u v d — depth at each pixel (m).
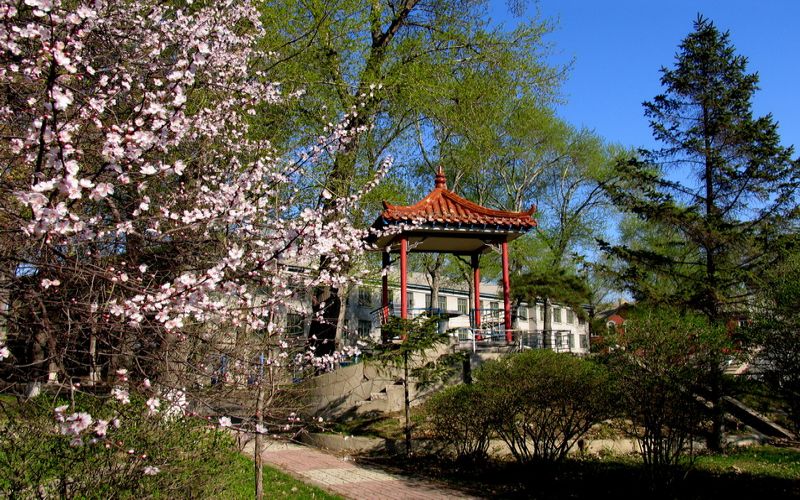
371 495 8.26
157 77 5.17
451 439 10.67
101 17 4.38
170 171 4.52
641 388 8.59
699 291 12.42
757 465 10.61
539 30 17.11
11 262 3.91
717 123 13.12
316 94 12.73
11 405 4.35
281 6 12.18
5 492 4.39
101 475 4.56
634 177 13.92
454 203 14.59
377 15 14.52
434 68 15.84
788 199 12.44
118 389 4.07
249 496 6.38
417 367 11.92
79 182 3.17
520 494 8.55
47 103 3.15
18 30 3.34
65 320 3.92
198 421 5.00
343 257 6.77
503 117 19.59
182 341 4.46
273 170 7.05
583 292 19.89
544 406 9.45
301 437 12.42
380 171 8.54
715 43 13.51
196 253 4.99
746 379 10.26
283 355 6.15
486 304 38.38
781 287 9.10
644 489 8.70
